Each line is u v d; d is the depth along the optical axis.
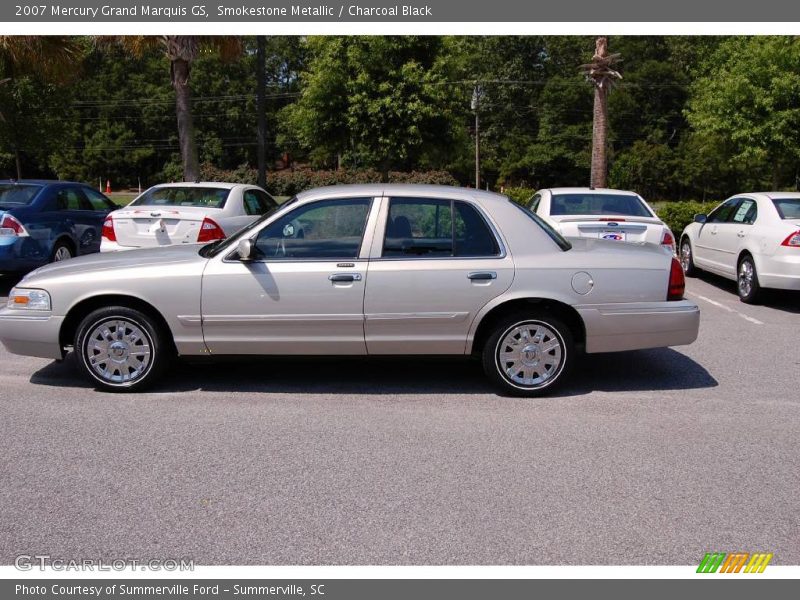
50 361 6.92
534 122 65.44
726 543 3.68
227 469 4.46
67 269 5.99
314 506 3.99
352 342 5.81
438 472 4.44
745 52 21.27
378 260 5.75
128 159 65.44
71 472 4.40
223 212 9.50
